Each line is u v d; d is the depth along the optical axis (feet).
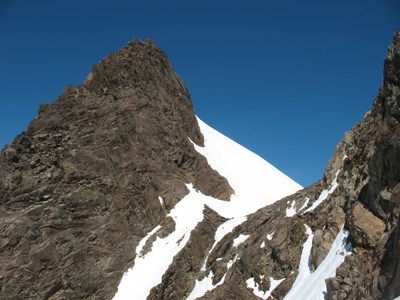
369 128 123.24
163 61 254.47
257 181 237.25
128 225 177.17
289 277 111.24
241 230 151.64
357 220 99.71
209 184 203.72
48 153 185.98
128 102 212.43
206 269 148.66
